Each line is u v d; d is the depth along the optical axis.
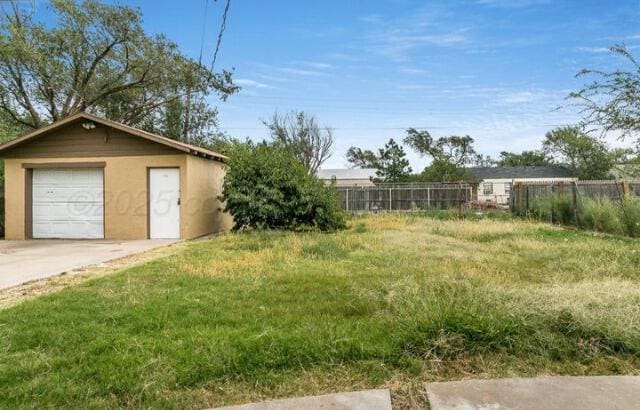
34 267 6.60
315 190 11.57
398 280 4.78
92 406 2.32
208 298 4.33
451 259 6.56
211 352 2.84
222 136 24.22
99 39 19.45
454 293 3.99
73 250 8.68
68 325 3.51
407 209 22.86
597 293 3.72
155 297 4.39
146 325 3.48
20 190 11.36
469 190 22.80
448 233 10.37
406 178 36.81
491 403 2.29
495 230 10.88
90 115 10.79
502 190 37.47
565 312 3.21
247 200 11.22
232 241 9.34
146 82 21.20
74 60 19.36
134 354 2.88
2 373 2.65
